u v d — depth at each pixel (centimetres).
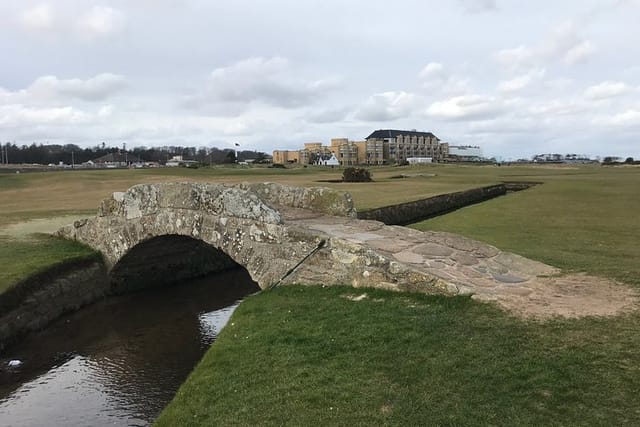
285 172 8562
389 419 519
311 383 606
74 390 921
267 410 561
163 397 890
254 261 1056
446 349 643
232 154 14075
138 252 1466
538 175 7450
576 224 1838
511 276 920
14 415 832
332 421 526
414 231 1132
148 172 7694
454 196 3753
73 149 16162
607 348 611
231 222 1101
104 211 1466
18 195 4247
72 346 1126
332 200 1281
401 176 7306
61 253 1442
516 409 511
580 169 10644
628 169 10444
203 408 587
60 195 4166
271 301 916
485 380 566
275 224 1027
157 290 1586
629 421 477
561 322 695
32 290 1197
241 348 725
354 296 888
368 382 594
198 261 1769
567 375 557
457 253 1005
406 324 732
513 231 1667
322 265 966
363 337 707
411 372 600
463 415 510
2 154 14138
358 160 17062
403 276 867
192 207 1185
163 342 1153
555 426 480
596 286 864
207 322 1293
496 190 4903
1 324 1059
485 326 697
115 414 834
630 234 1572
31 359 1053
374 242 1023
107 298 1471
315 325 775
